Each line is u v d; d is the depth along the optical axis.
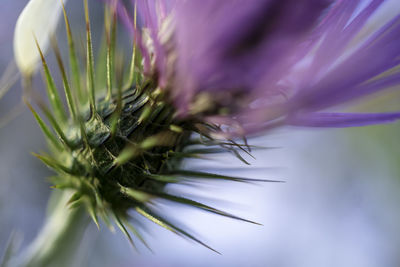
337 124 0.15
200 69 0.14
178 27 0.15
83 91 0.16
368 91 0.14
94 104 0.16
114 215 0.16
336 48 0.14
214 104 0.15
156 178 0.16
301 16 0.14
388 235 0.30
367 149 0.30
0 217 0.21
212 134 0.15
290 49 0.14
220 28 0.14
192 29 0.14
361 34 0.14
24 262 0.17
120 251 0.29
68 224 0.17
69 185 0.16
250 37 0.14
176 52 0.15
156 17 0.15
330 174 0.31
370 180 0.30
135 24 0.15
